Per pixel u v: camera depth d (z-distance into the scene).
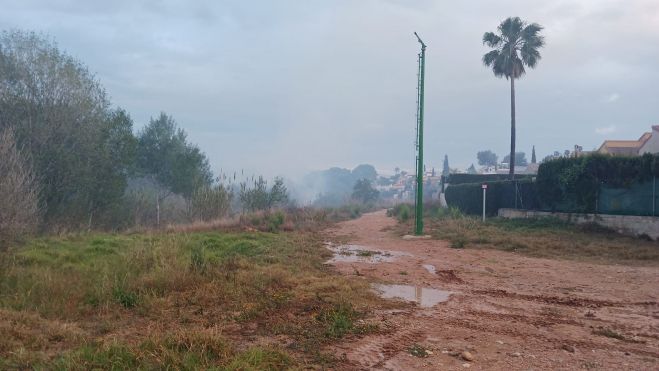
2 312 6.82
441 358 5.94
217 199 25.39
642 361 5.98
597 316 8.22
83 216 23.98
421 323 7.53
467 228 22.17
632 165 19.20
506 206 27.56
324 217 31.55
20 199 11.38
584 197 20.92
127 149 27.45
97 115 24.89
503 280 11.47
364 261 14.05
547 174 23.19
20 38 22.92
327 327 6.90
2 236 10.76
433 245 18.33
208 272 9.93
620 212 19.62
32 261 10.84
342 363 5.59
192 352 5.26
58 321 6.81
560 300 9.38
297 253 14.47
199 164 38.84
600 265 13.70
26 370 5.04
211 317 7.34
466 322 7.68
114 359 5.15
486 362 5.84
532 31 37.09
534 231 20.28
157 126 40.34
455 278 11.67
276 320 7.21
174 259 10.17
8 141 14.16
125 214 27.17
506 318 8.00
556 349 6.41
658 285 10.90
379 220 35.09
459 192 33.41
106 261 10.84
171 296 8.36
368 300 8.90
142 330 6.65
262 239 17.48
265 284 9.52
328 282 9.89
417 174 21.48
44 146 22.91
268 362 5.24
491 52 38.28
